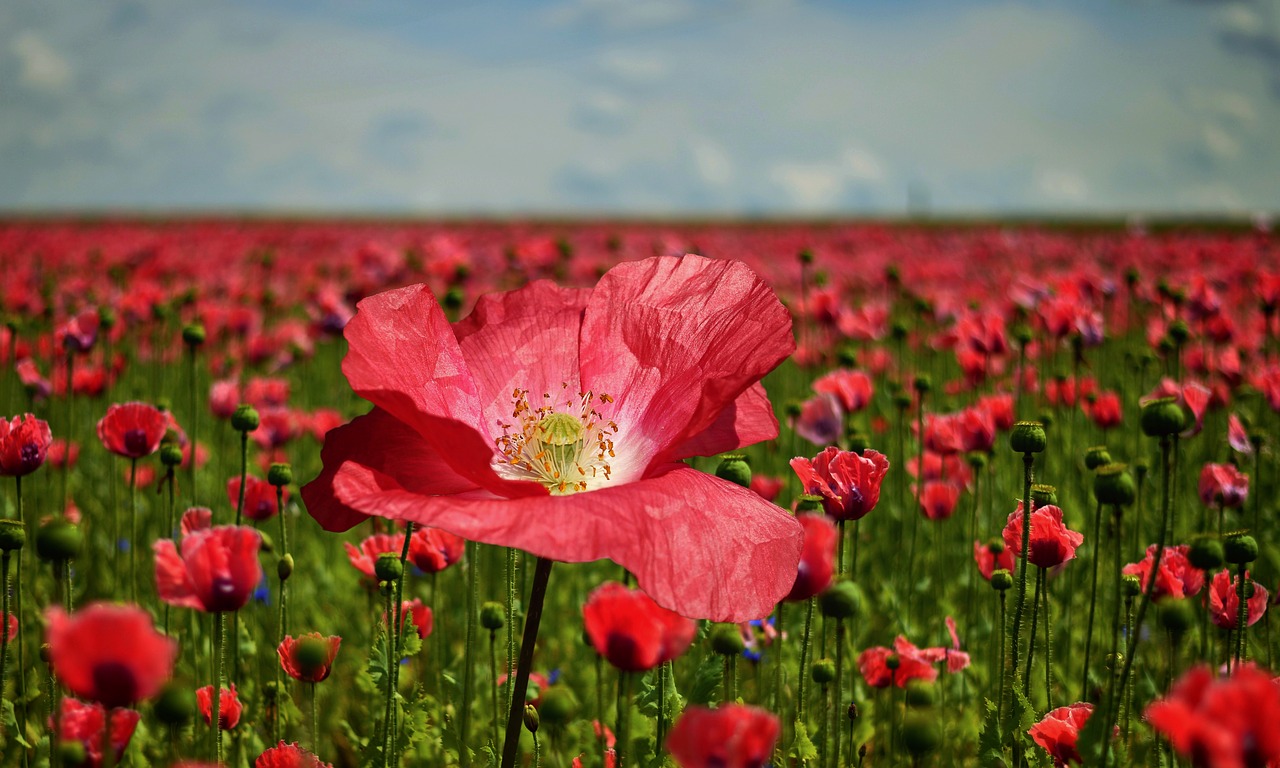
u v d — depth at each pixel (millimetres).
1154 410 2422
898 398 5180
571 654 4332
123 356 6668
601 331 2611
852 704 2953
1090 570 4691
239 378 7699
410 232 28562
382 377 2133
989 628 4285
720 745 1527
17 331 6543
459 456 2061
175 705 2016
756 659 3715
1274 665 3729
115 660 1485
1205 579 2955
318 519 2168
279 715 3055
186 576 1981
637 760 2855
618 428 2564
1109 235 26969
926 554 5254
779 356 2207
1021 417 5922
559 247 8875
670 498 2070
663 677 2678
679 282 2586
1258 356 7438
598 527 1935
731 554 2031
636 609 2076
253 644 3578
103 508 5746
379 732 2869
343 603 4891
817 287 8438
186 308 8992
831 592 2566
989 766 2689
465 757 2959
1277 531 5199
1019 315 8141
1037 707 3168
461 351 2596
